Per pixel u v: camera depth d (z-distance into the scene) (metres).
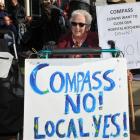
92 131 5.14
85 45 6.77
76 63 5.21
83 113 5.15
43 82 5.17
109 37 6.82
